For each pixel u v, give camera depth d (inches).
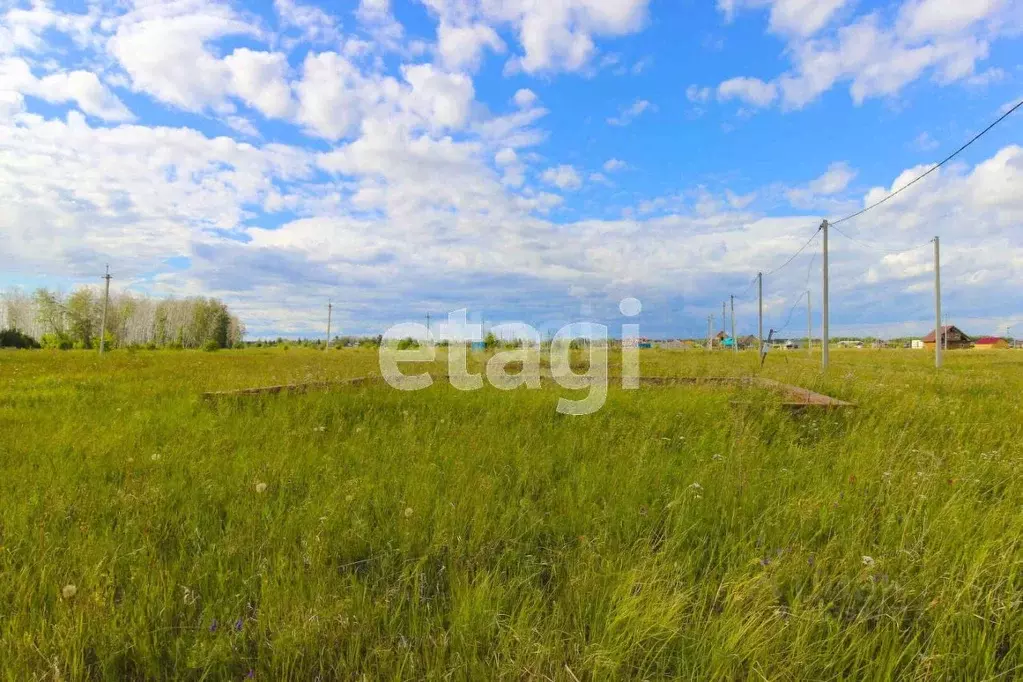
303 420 256.7
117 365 730.8
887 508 131.8
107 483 159.5
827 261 746.2
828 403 274.2
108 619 86.4
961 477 152.0
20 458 183.8
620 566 104.3
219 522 128.0
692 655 81.4
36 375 515.2
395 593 97.4
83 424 241.0
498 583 97.8
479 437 210.5
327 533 118.5
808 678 76.4
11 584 97.1
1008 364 933.2
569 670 74.9
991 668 77.7
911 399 320.2
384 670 77.9
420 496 138.5
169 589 94.6
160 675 80.0
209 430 226.4
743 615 87.5
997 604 90.2
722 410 272.8
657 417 253.8
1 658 77.7
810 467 168.9
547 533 125.3
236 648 82.5
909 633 87.3
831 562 107.9
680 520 121.6
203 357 1197.7
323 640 83.8
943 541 110.9
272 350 2319.1
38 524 123.2
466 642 83.4
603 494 146.6
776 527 122.5
